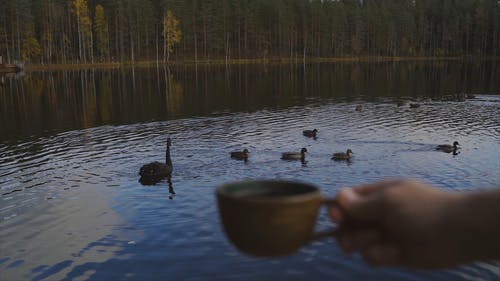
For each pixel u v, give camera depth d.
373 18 137.38
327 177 16.25
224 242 10.26
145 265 9.38
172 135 25.14
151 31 115.94
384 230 1.45
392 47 141.88
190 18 120.12
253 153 20.23
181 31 119.62
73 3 105.69
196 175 16.73
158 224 11.66
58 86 55.41
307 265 8.95
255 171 17.22
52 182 16.23
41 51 105.69
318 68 91.06
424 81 60.22
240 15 122.31
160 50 124.25
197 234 10.84
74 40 114.56
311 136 24.02
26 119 31.59
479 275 8.54
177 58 121.94
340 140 22.89
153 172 16.78
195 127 27.70
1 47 97.56
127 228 11.50
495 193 1.33
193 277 8.74
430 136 23.67
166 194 14.37
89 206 13.47
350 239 1.48
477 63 108.81
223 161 18.83
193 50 126.62
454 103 38.12
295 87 52.97
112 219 12.24
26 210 13.30
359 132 25.05
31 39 97.12
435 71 80.00
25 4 95.12
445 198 1.38
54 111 35.25
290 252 1.47
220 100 41.41
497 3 138.00
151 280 8.74
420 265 1.40
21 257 10.12
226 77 68.12
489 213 1.30
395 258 1.42
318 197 1.47
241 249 1.48
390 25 137.00
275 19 128.00
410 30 140.62
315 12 128.50
